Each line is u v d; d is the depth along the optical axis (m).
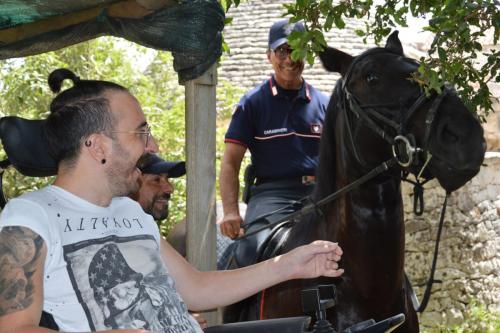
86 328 2.46
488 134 10.74
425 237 10.41
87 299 2.48
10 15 3.24
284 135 4.82
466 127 3.50
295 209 4.58
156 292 2.63
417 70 3.75
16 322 2.32
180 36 3.58
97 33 3.67
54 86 2.89
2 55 3.69
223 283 3.02
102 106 2.61
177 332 2.64
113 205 2.74
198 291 3.01
